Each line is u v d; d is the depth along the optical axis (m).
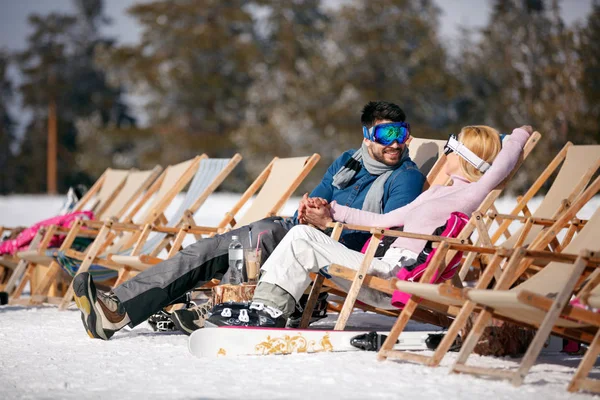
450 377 9.70
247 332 11.57
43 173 184.38
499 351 11.57
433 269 11.23
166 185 23.72
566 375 10.12
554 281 11.37
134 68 148.00
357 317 16.83
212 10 151.75
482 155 12.98
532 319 9.98
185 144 142.38
